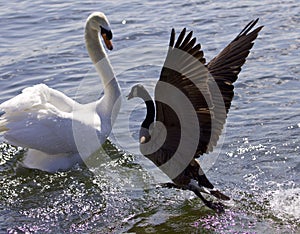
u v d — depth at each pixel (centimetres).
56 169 936
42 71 1230
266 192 853
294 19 1395
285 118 1023
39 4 1592
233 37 1328
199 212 825
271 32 1341
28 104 919
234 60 717
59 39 1373
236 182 879
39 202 862
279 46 1273
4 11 1552
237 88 1127
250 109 1058
